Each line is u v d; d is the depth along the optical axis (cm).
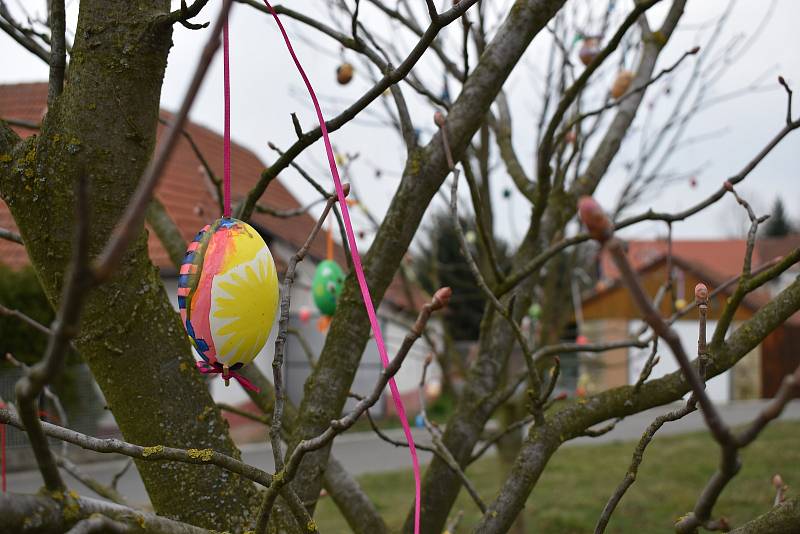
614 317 1897
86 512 90
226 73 142
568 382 1434
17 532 83
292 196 1758
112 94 154
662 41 276
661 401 181
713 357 171
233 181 1406
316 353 1508
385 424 1489
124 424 164
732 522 714
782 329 2145
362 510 233
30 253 159
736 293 166
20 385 70
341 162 361
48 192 154
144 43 154
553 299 472
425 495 229
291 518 170
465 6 147
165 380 163
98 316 158
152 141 161
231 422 1329
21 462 972
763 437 1251
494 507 173
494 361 240
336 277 425
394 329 1466
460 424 234
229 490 163
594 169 266
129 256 160
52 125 155
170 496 161
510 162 296
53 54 159
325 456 189
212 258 139
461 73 292
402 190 196
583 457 1104
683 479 927
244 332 138
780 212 4859
